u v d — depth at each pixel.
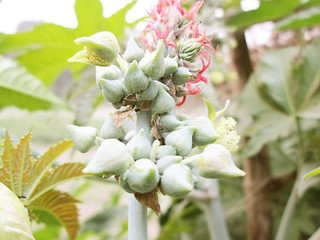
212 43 0.29
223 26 0.30
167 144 0.13
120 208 0.42
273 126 0.30
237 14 0.30
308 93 0.30
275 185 0.34
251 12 0.30
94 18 0.29
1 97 0.27
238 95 0.35
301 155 0.28
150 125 0.13
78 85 0.29
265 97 0.31
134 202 0.13
